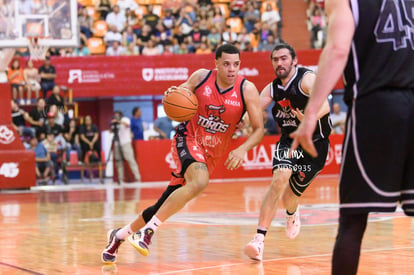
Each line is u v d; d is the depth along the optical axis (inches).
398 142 132.0
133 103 919.7
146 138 896.3
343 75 139.1
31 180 698.8
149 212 232.5
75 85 831.7
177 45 901.8
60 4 658.2
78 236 318.7
